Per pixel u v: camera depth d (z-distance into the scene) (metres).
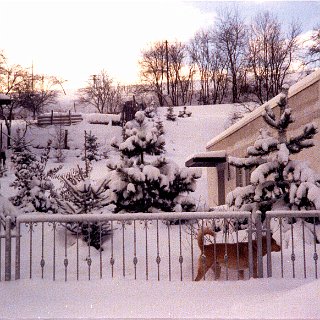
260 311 4.43
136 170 11.27
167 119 51.12
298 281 6.04
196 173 11.89
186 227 9.38
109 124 46.91
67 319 4.52
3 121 46.47
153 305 5.09
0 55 49.22
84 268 7.38
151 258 7.57
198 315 4.57
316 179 9.39
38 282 6.19
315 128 10.09
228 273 6.95
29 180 13.23
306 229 8.88
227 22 56.28
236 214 6.42
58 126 45.62
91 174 29.45
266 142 10.11
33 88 56.81
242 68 54.84
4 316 4.68
